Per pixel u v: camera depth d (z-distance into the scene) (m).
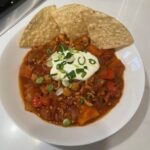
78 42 0.25
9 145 0.21
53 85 0.23
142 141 0.21
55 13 0.24
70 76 0.24
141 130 0.21
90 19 0.24
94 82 0.23
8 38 0.28
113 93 0.23
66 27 0.25
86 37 0.25
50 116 0.22
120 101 0.22
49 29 0.25
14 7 0.30
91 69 0.24
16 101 0.22
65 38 0.26
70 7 0.24
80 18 0.24
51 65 0.24
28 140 0.21
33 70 0.24
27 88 0.23
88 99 0.23
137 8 0.29
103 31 0.24
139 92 0.22
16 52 0.25
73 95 0.23
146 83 0.24
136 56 0.24
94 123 0.21
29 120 0.21
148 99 0.23
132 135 0.21
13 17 0.29
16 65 0.24
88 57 0.25
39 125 0.21
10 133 0.22
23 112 0.22
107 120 0.21
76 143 0.20
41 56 0.25
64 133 0.21
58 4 0.30
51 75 0.24
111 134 0.20
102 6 0.30
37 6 0.30
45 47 0.26
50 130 0.21
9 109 0.21
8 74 0.24
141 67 0.23
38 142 0.21
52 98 0.23
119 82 0.23
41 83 0.24
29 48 0.25
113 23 0.23
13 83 0.23
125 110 0.21
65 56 0.24
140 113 0.22
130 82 0.23
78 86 0.23
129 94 0.22
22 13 0.30
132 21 0.28
